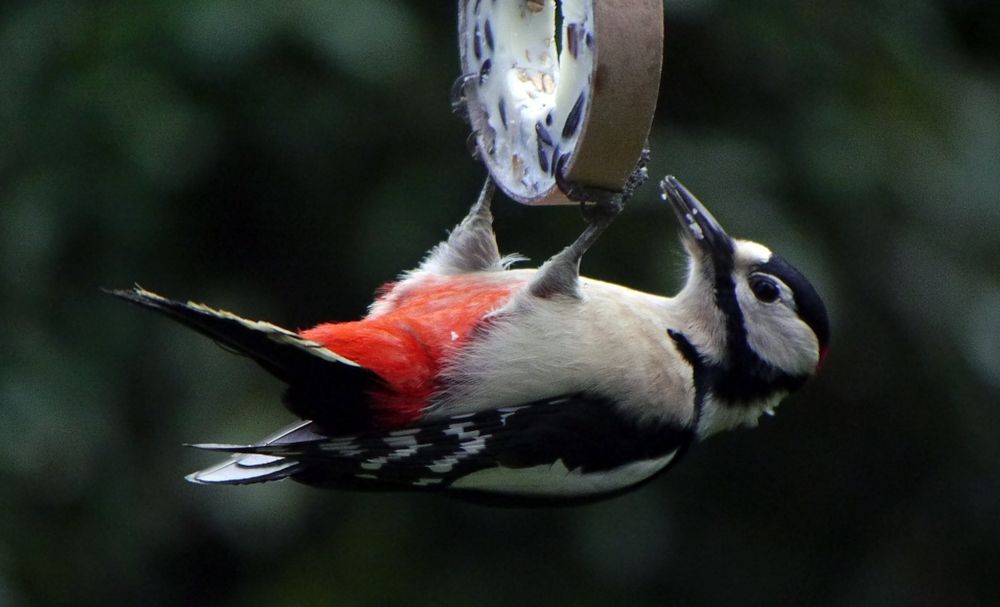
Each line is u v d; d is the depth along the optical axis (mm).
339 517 12859
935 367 13000
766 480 14172
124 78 10797
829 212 12250
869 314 12781
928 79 12797
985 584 14320
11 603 11234
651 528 12875
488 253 7949
